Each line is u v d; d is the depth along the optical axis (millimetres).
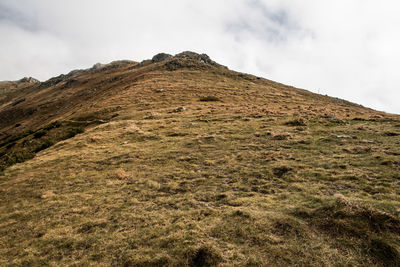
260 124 26234
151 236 7680
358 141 16594
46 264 7191
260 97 66625
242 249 6359
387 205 7457
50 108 98812
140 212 9711
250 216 7852
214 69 115438
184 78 90438
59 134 39375
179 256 6367
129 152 20172
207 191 11125
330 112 37562
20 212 11234
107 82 116562
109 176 15000
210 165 14961
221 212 8641
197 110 43125
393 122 23641
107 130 31422
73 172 16688
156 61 154500
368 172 10875
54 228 9352
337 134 19203
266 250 6203
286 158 14547
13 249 8305
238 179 12164
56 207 11305
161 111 44125
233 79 100875
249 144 18688
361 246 5859
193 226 7863
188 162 15992
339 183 10094
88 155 20609
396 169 10797
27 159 23844
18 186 15195
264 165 13703
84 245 7863
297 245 6242
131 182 13531
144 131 28328
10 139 49188
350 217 6727
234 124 27391
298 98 74000
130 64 193750
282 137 19516
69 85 144625
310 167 12492
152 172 14820
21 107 115812
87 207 10875
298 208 7977
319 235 6523
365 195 8648
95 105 59062
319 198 8633
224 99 60250
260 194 10102
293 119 26875
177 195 11047
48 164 19688
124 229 8531
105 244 7691
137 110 47938
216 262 5926
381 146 14867
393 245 5586
